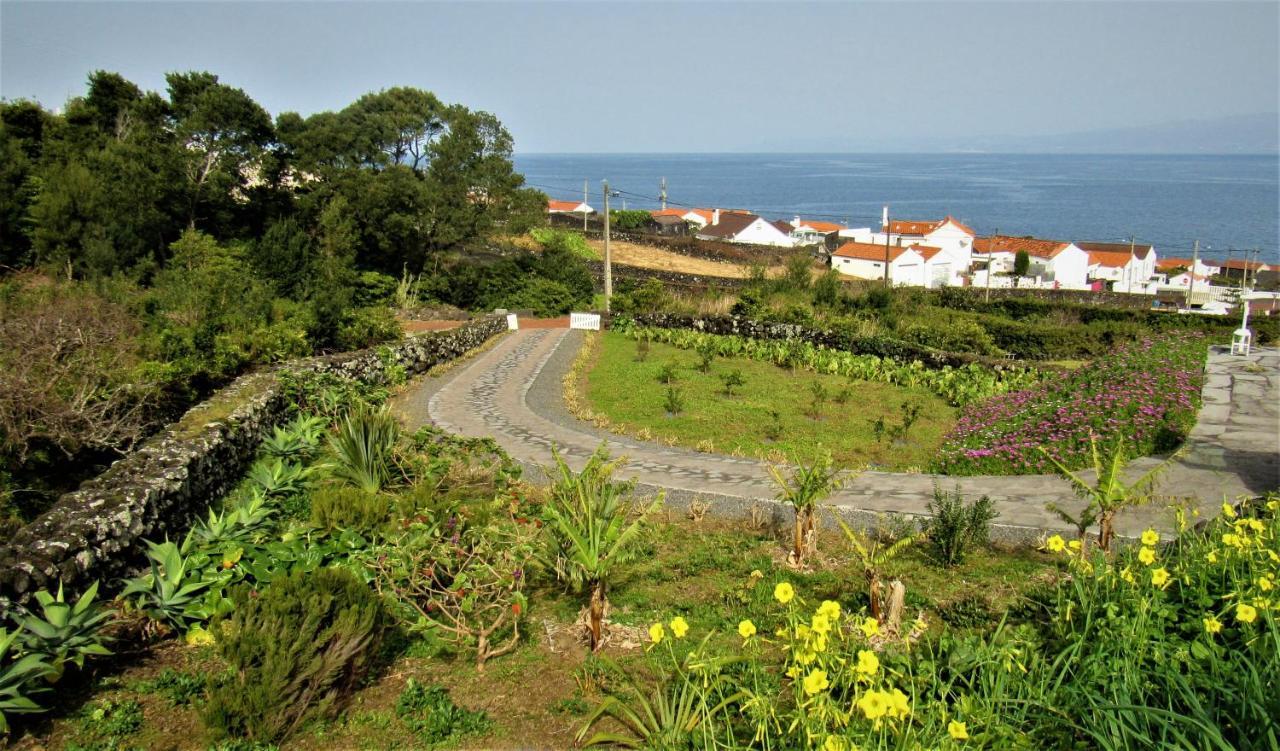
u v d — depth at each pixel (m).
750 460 13.48
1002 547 9.25
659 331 27.86
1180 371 16.53
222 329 16.52
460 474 11.66
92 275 24.59
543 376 21.31
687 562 8.79
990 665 5.27
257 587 6.96
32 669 5.33
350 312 20.73
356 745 5.39
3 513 10.59
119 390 12.55
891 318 29.48
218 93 34.59
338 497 8.55
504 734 5.52
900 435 15.05
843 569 8.52
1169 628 5.71
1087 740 4.68
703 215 88.56
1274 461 11.66
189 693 5.84
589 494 7.85
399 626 6.91
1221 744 4.08
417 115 43.44
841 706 4.89
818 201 198.38
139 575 7.54
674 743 5.01
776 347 23.75
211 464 10.07
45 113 36.03
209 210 35.44
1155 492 10.36
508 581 6.70
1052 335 29.89
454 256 48.44
